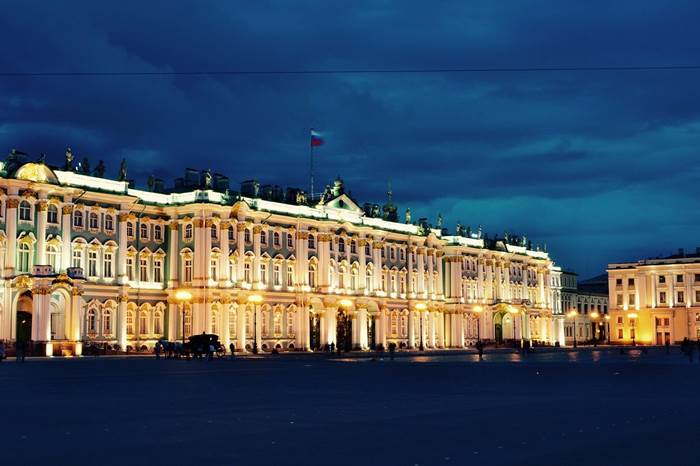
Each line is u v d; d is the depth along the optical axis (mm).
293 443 22188
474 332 171625
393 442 22438
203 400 35719
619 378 54188
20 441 22438
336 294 137125
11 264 97875
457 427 25750
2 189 98250
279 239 130125
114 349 109062
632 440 22859
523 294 189750
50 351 98688
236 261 121438
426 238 160625
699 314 196750
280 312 129000
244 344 121312
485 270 176500
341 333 140125
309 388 44281
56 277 100062
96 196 109000
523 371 64250
